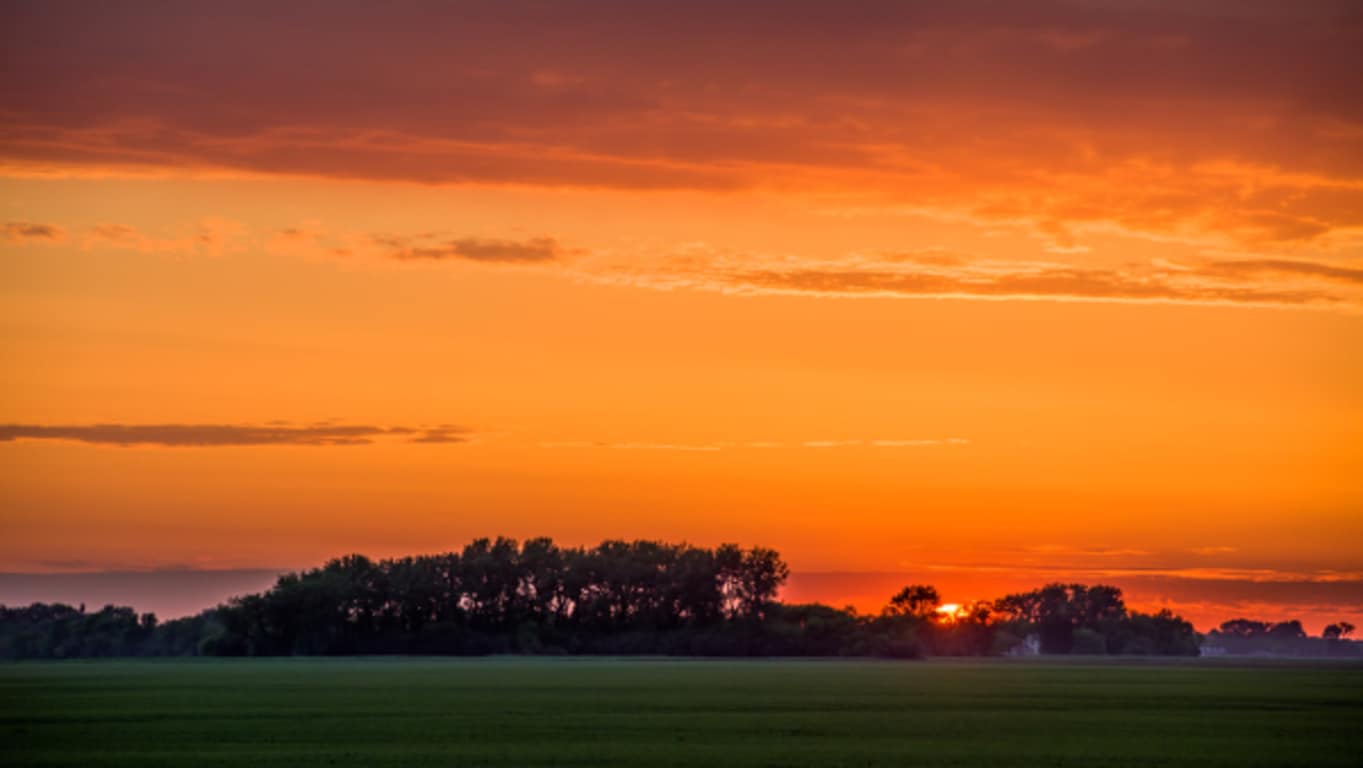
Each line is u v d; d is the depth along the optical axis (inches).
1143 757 2962.6
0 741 3189.0
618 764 2746.1
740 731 3440.0
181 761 2810.0
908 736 3346.5
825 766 2741.1
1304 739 3380.9
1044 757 2935.5
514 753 2935.5
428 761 2790.4
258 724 3619.6
